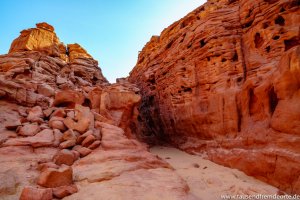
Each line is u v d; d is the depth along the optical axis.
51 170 5.87
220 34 13.11
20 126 9.59
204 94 13.72
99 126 11.52
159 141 22.06
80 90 17.92
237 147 10.06
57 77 21.97
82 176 6.62
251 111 9.98
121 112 16.22
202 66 14.23
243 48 12.34
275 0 10.60
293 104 7.01
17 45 26.83
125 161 8.23
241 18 12.73
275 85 7.77
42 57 23.81
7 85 11.91
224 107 11.62
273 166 7.39
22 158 7.41
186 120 15.37
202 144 13.49
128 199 5.29
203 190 7.34
